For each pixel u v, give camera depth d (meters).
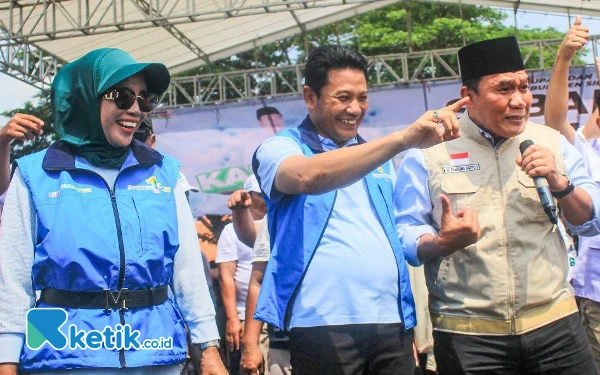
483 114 2.95
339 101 2.81
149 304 2.47
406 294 2.81
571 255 4.39
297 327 2.68
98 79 2.54
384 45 18.02
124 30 9.42
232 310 4.97
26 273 2.42
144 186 2.59
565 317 2.90
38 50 10.66
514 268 2.87
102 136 2.56
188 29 10.67
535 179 2.77
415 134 2.24
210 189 9.70
